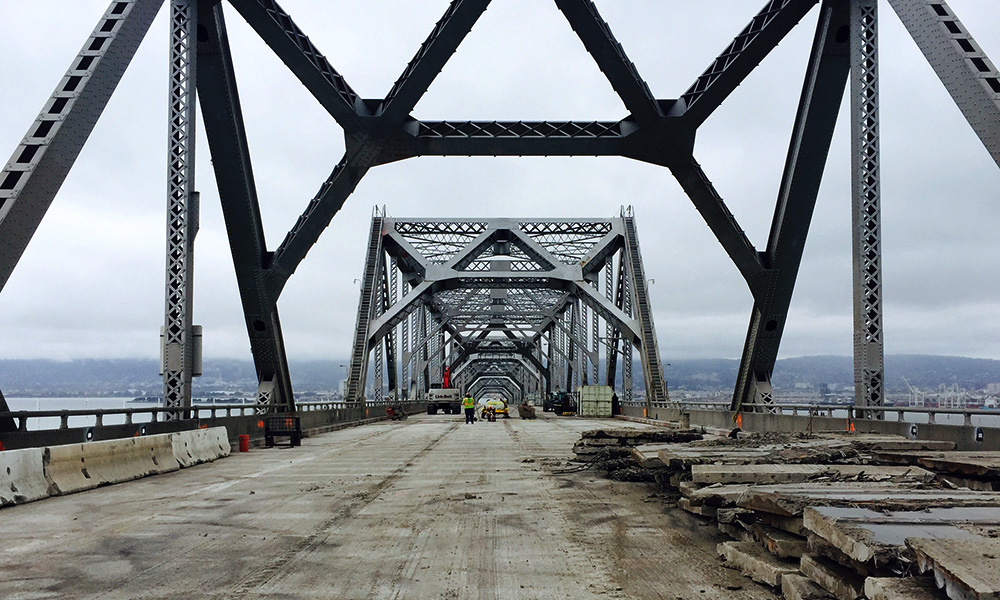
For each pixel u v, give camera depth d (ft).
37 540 26.84
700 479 28.09
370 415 151.12
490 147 79.00
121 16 48.70
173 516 32.04
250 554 24.61
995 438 40.68
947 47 46.09
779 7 68.54
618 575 21.88
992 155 43.24
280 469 52.44
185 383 57.88
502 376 567.18
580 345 233.76
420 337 259.19
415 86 72.69
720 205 79.00
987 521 17.30
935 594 13.61
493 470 51.31
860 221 57.31
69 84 45.42
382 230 183.62
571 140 78.13
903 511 19.04
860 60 58.90
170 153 58.95
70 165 44.29
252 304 78.54
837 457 33.37
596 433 56.24
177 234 58.44
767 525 22.88
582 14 65.67
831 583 17.16
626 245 177.78
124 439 46.16
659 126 75.82
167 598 19.40
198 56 67.36
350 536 27.71
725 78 72.59
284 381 85.61
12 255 40.37
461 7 66.33
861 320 56.70
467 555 24.53
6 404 40.86
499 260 195.83
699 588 20.40
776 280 79.92
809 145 71.97
